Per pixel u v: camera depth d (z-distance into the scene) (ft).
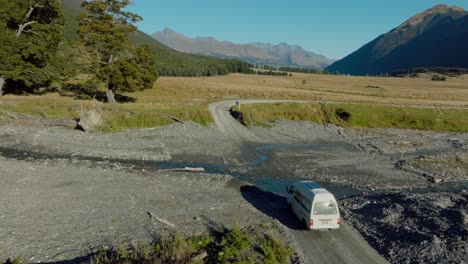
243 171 121.90
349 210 87.71
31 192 86.28
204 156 137.18
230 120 194.90
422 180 117.60
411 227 76.13
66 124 163.53
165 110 190.60
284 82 534.37
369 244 70.59
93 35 177.27
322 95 304.71
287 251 64.23
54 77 213.25
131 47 190.19
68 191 88.84
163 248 62.69
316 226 71.92
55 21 217.77
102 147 135.85
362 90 424.05
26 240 64.34
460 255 63.05
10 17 190.08
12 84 210.79
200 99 250.78
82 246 63.72
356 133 194.70
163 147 142.61
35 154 123.24
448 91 469.98
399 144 171.42
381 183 113.39
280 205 90.58
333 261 63.31
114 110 177.17
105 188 92.99
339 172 124.16
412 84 616.39
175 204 85.92
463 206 86.28
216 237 69.26
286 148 157.28
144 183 99.40
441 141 182.70
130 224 73.51
